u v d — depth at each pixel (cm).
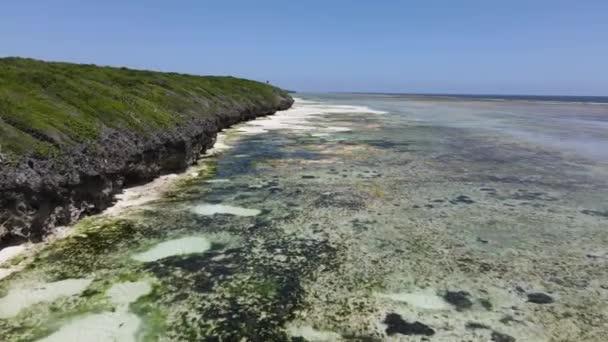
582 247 1506
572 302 1147
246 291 1177
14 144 1561
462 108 10281
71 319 1030
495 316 1075
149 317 1048
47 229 1522
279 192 2153
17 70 2806
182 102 3647
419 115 7538
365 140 4009
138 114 2558
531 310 1105
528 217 1814
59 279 1220
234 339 971
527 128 5241
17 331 979
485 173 2625
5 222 1381
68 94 2455
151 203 1948
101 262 1334
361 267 1329
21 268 1278
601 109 10181
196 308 1091
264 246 1480
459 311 1095
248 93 7112
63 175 1631
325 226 1677
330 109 9138
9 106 1891
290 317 1059
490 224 1723
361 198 2055
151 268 1302
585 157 3192
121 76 4150
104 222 1689
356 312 1084
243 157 3108
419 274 1288
